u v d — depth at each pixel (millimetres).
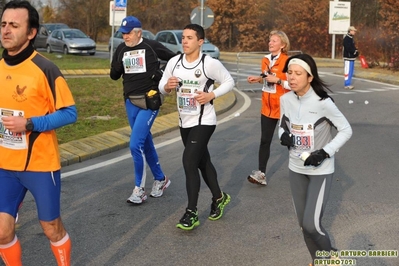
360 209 5863
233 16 40906
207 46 26047
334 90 17000
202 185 6863
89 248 4832
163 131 10000
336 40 35250
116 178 7090
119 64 6105
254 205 6066
